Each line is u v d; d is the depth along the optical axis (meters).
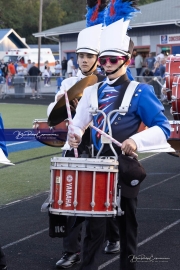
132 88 9.35
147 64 54.66
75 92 10.19
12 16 147.38
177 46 61.16
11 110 47.88
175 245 12.48
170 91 18.09
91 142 9.69
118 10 11.26
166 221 14.30
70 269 11.16
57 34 73.25
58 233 9.16
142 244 12.55
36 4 151.12
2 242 12.81
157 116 9.23
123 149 8.91
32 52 104.88
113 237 11.86
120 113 9.27
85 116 9.72
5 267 10.17
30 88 63.97
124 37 9.44
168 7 65.31
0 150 9.62
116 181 8.74
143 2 125.00
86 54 11.62
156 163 22.45
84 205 8.59
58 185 8.66
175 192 17.38
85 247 9.23
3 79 64.38
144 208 15.56
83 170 8.53
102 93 9.53
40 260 11.66
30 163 22.89
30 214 15.17
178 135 15.24
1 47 118.56
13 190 18.03
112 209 8.73
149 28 63.06
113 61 9.35
